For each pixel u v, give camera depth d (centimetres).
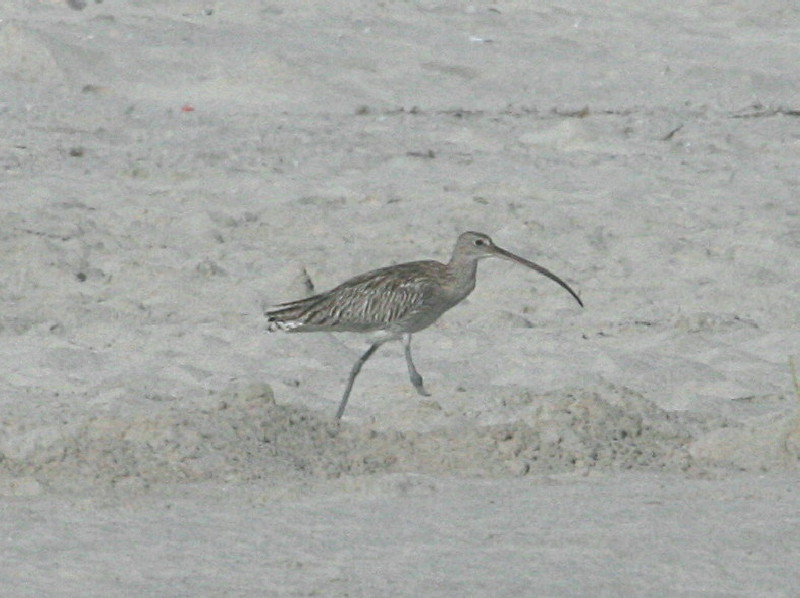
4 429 1245
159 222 2100
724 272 1892
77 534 995
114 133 2680
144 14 3578
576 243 2027
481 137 2709
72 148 2520
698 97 3125
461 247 1397
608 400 1326
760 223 2109
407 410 1312
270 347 1549
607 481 1135
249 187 2312
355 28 3566
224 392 1293
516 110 2992
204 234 2036
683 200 2291
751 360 1521
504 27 3688
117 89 3033
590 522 1016
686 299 1792
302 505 1066
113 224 2091
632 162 2558
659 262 1944
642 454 1202
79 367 1478
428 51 3359
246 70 3088
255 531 1002
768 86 3209
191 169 2417
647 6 3953
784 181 2425
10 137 2605
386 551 957
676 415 1313
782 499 1076
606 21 3797
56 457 1165
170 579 905
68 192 2250
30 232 2017
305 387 1434
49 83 3038
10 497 1088
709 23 3825
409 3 3819
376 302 1349
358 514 1041
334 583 896
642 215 2186
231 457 1165
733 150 2673
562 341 1588
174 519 1029
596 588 888
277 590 884
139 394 1355
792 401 1395
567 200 2278
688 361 1502
